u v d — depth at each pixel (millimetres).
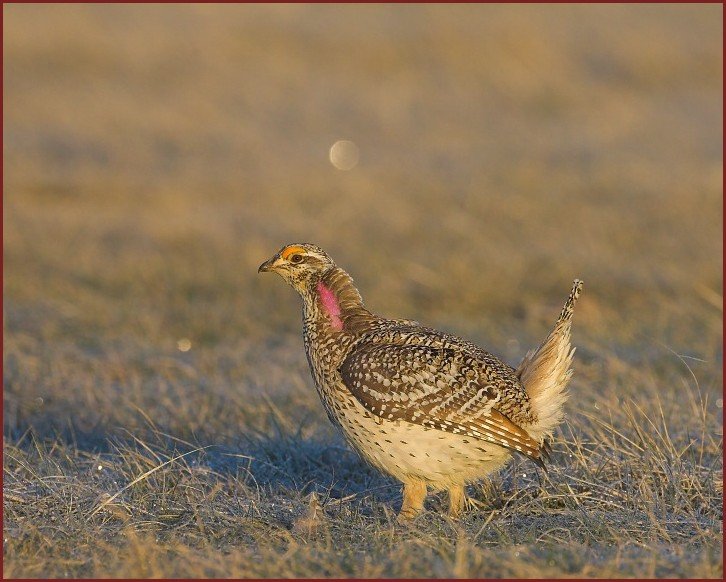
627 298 32969
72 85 66250
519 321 31609
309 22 78188
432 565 14234
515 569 13859
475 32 73625
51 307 32188
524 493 17891
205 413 22625
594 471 18250
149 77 68000
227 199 46594
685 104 63125
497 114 62875
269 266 18438
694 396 22391
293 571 14320
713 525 16000
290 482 18906
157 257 38000
